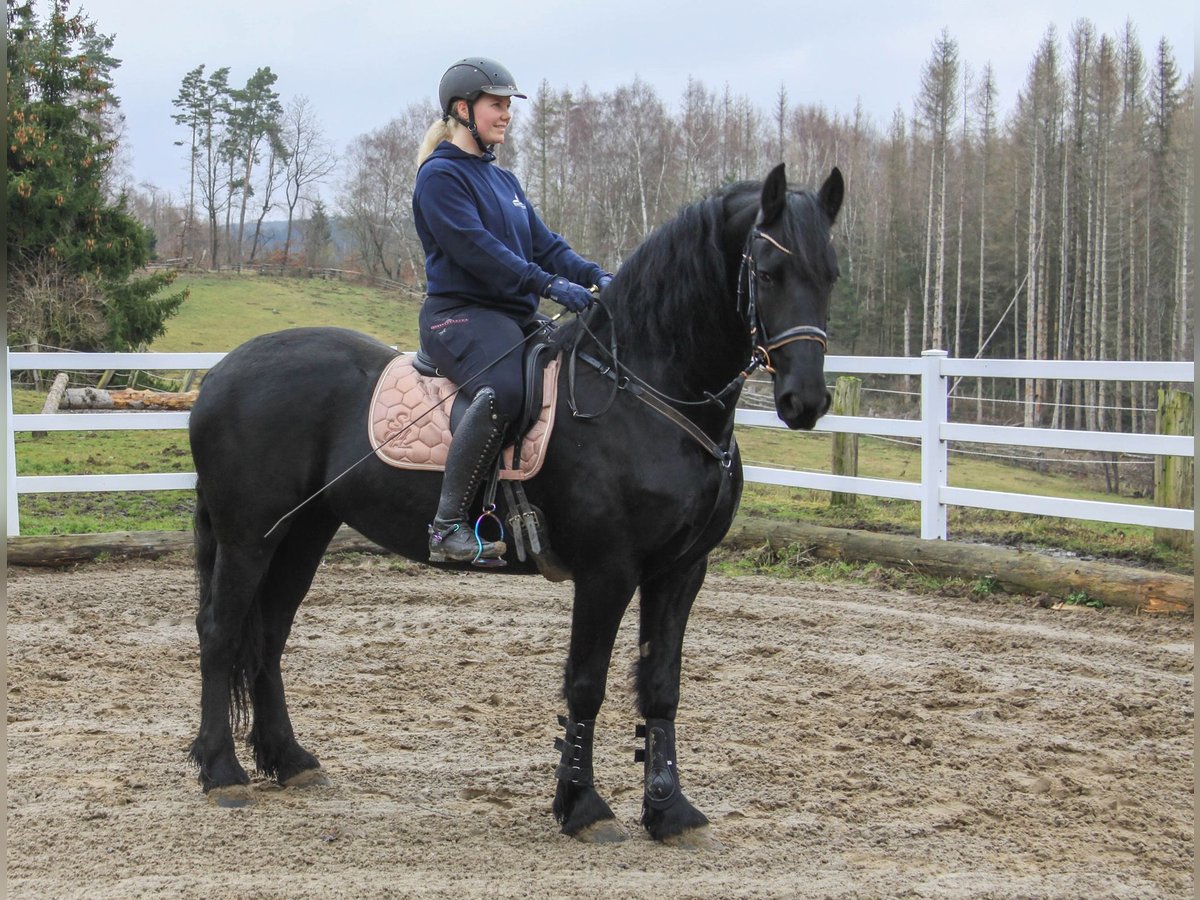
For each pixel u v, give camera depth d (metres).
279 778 4.16
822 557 8.39
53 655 5.92
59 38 25.66
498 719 4.97
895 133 51.88
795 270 3.25
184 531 8.73
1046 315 44.06
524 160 55.50
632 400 3.64
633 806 4.04
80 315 23.48
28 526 9.48
